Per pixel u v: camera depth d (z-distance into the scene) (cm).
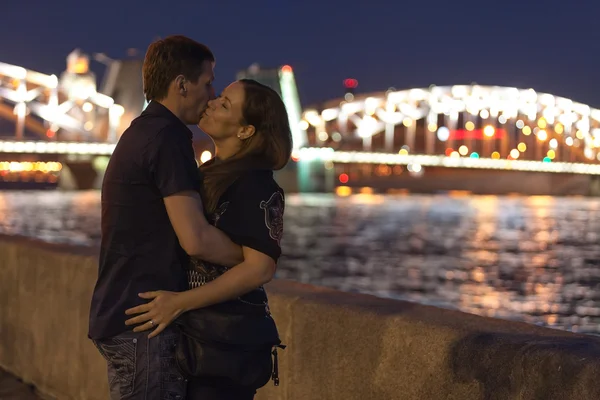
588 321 2641
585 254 5056
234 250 245
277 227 246
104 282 250
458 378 248
